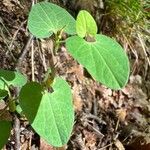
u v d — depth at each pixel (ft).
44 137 0.46
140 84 1.24
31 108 0.47
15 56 0.98
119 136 1.06
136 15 1.24
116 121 1.08
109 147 1.02
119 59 0.43
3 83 0.54
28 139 0.87
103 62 0.42
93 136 1.00
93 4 1.20
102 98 1.10
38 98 0.48
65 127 0.47
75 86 1.06
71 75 1.07
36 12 0.47
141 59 1.27
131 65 1.24
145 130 1.10
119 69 0.42
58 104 0.48
